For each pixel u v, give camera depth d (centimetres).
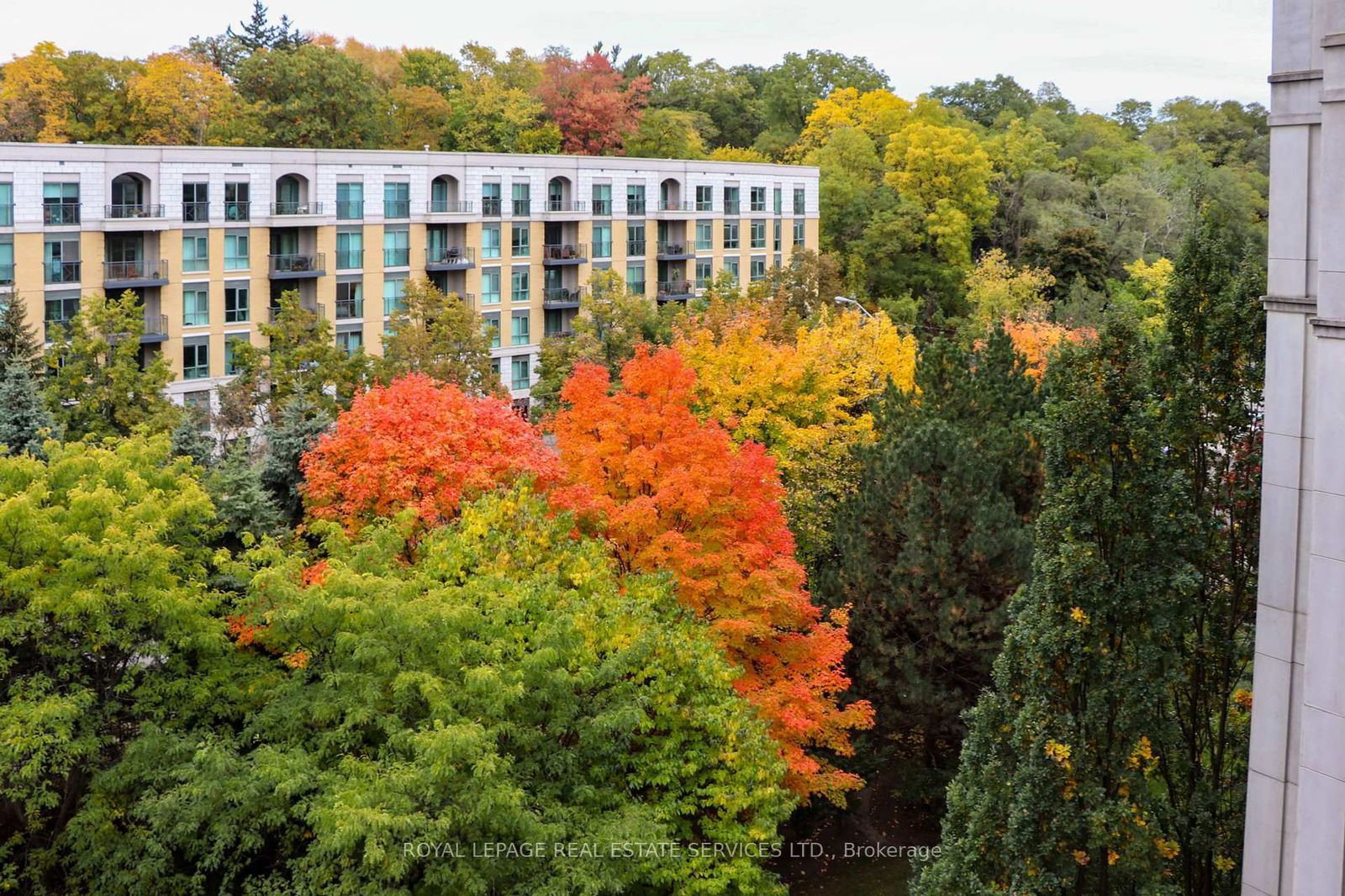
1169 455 2264
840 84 14975
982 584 3362
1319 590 1576
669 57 14688
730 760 2512
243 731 2548
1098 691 2058
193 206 6938
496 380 5472
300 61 9831
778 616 3094
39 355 5528
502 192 8312
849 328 5650
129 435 4544
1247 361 2222
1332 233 1515
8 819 2761
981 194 11356
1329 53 1497
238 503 3588
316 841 2330
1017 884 2056
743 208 9750
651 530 3094
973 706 3384
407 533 2816
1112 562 2097
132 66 9981
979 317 9019
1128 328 2139
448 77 12362
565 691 2394
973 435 3694
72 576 2491
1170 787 2209
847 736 3291
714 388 4547
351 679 2411
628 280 9119
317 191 7438
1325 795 1595
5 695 2633
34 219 6375
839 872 3281
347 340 7675
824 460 4391
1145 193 11069
